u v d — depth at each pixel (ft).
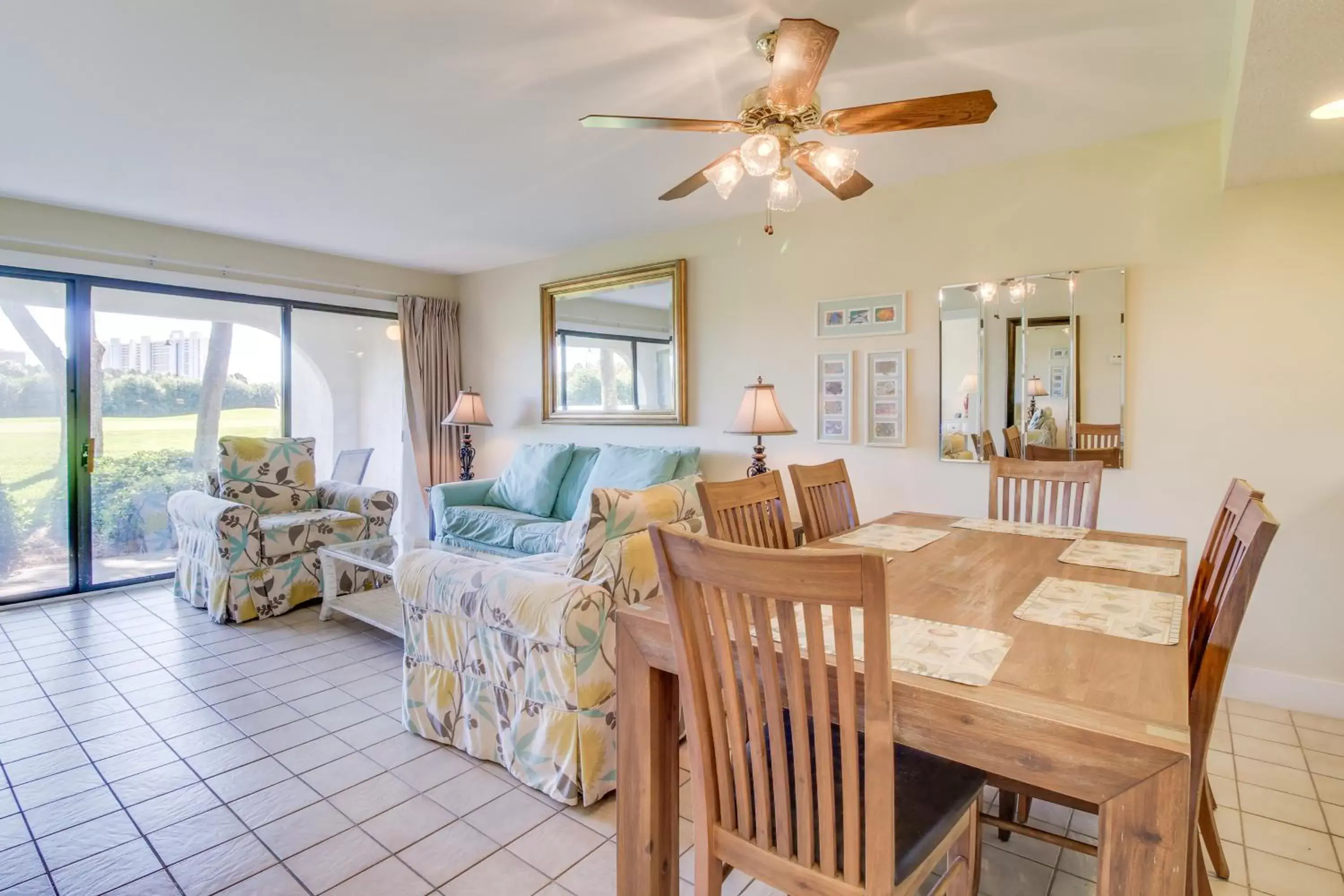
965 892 4.49
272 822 6.11
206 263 13.97
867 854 3.17
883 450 11.33
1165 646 3.77
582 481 14.42
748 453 13.03
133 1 5.99
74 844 5.80
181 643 10.74
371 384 17.43
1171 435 8.92
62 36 6.57
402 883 5.34
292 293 15.57
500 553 13.47
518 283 17.16
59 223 12.18
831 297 11.82
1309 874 5.45
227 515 11.64
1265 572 8.44
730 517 6.18
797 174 10.73
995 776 4.76
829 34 5.04
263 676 9.46
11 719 8.11
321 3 6.03
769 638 3.28
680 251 13.84
